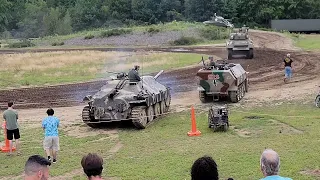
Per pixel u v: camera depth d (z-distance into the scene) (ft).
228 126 63.00
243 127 63.67
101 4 445.37
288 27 348.79
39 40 309.22
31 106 90.63
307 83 103.71
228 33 271.69
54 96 100.22
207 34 271.49
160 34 278.87
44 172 20.76
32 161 20.66
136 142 58.59
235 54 156.56
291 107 77.66
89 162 21.54
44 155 55.01
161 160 49.49
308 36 262.06
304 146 51.85
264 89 98.17
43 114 82.99
